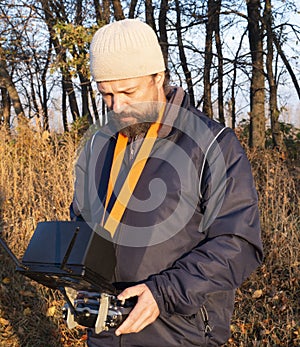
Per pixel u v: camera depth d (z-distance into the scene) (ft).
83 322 5.95
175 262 5.93
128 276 6.02
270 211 18.83
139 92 6.03
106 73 5.98
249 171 6.02
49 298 16.03
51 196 19.35
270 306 15.35
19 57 44.88
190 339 6.04
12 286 16.79
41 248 5.79
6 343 14.88
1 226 19.01
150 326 6.05
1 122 25.18
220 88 45.32
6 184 19.92
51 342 14.88
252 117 34.63
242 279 5.78
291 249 16.78
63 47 33.60
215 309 6.12
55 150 21.61
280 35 40.42
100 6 43.42
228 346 14.15
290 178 19.85
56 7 44.78
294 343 13.83
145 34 6.06
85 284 5.68
